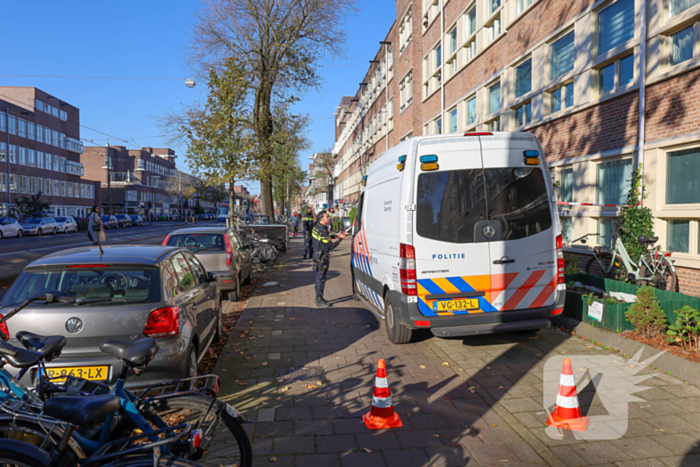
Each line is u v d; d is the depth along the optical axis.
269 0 22.31
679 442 3.46
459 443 3.58
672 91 7.75
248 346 6.27
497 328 5.45
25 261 18.05
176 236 9.47
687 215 7.47
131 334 3.88
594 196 9.93
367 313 8.29
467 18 17.44
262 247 14.83
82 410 2.24
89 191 71.44
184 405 2.79
